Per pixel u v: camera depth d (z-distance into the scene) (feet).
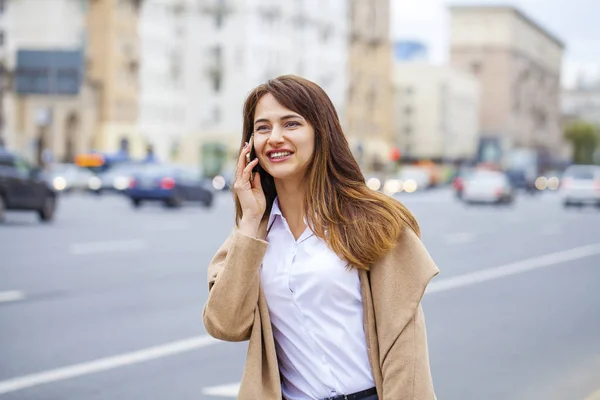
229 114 277.44
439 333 33.81
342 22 319.88
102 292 41.24
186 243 66.39
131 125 254.47
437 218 110.93
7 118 225.97
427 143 384.47
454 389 25.55
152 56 263.90
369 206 10.09
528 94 511.81
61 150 231.71
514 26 473.26
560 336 33.76
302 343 10.14
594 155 588.09
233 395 24.27
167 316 35.65
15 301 38.24
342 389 10.05
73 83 174.09
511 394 25.05
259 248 9.99
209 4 276.00
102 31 244.63
